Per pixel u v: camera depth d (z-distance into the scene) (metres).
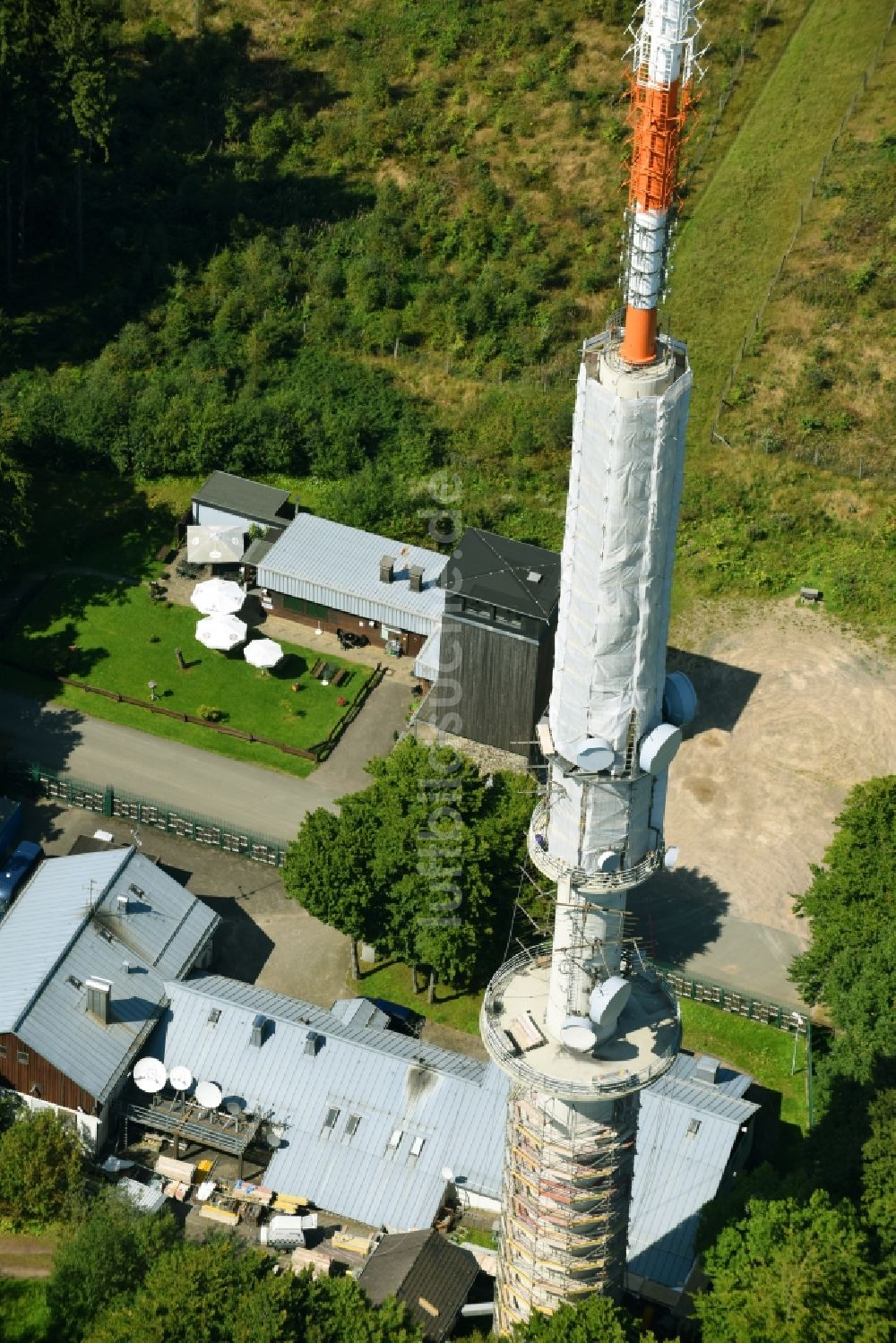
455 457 167.75
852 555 158.88
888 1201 94.31
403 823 115.44
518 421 171.38
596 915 81.12
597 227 191.38
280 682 146.50
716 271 186.38
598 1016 81.88
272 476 166.38
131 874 120.50
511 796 119.25
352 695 145.25
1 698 144.12
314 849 116.19
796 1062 118.88
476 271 186.50
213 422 164.62
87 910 116.44
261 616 152.88
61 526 160.25
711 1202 100.12
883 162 194.88
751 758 140.75
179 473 166.25
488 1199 106.88
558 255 187.75
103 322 181.00
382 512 160.00
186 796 136.38
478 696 135.00
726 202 193.75
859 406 172.50
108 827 133.50
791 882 131.25
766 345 178.38
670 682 78.31
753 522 162.00
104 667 147.12
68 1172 104.50
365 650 150.25
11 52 169.88
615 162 198.00
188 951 118.19
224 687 145.88
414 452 168.12
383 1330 88.69
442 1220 107.12
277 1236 105.00
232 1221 107.25
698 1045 120.06
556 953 82.69
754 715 144.50
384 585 148.75
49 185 192.00
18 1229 104.94
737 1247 93.56
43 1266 102.81
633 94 66.69
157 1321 87.69
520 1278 92.44
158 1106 110.62
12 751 139.25
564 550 74.25
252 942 125.38
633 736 76.25
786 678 148.00
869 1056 104.94
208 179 196.62
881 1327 87.19
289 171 199.00
